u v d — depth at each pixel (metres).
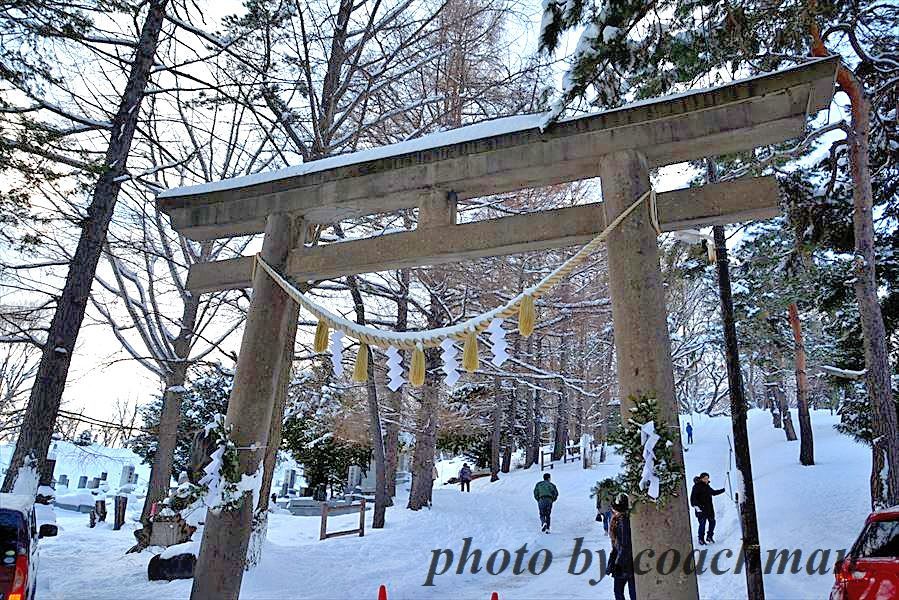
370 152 6.63
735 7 6.72
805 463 19.92
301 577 9.46
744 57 6.93
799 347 21.16
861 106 9.99
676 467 4.62
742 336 22.84
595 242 5.23
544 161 5.81
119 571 9.77
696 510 12.08
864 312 9.75
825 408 40.81
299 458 23.58
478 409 27.72
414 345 5.52
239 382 6.16
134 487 27.02
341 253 6.43
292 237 6.76
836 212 11.81
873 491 10.02
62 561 10.84
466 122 14.83
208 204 7.12
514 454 42.38
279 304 6.43
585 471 26.83
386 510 18.05
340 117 13.70
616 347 5.12
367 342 5.71
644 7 5.99
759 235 17.67
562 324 18.59
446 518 16.20
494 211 15.65
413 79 15.12
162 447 15.13
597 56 5.73
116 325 15.04
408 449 29.86
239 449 5.89
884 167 11.42
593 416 33.91
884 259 11.89
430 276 17.02
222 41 11.95
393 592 9.02
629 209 5.30
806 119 5.32
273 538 13.27
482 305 16.78
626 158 5.54
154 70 11.30
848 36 10.10
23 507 6.55
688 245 14.91
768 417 37.00
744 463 8.28
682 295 28.52
